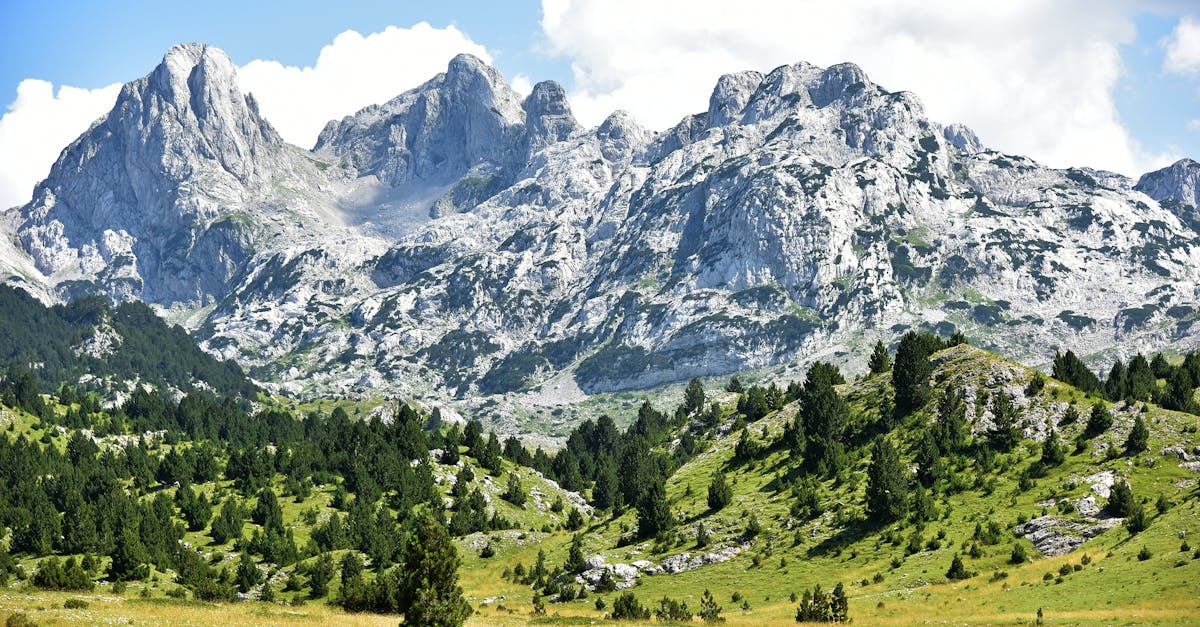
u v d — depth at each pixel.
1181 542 118.25
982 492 163.38
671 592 154.38
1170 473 153.25
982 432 183.12
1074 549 135.00
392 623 95.50
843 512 168.00
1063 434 175.25
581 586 159.88
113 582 168.12
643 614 126.31
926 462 173.25
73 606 92.31
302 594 175.38
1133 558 118.38
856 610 123.88
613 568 167.75
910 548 149.00
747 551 166.00
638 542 185.25
